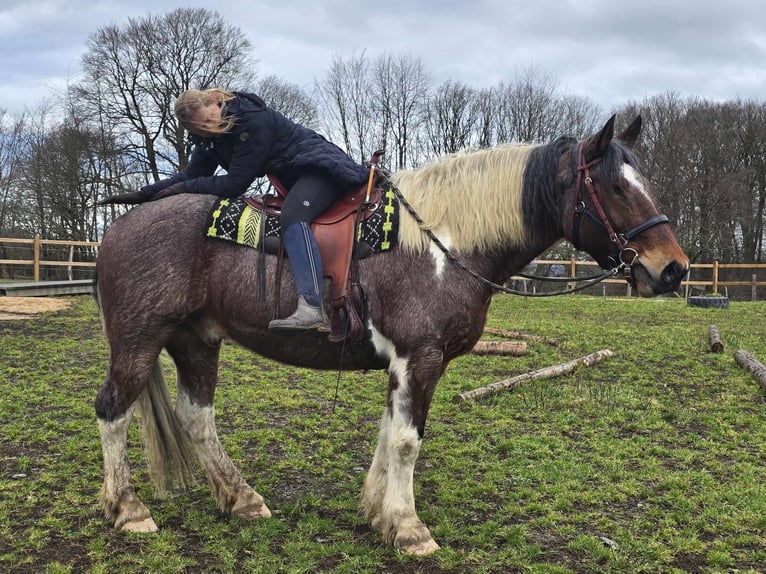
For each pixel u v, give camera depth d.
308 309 2.59
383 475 3.02
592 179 2.71
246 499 3.11
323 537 2.93
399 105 28.31
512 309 13.95
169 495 3.32
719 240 24.86
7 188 24.44
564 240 3.03
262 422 4.77
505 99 27.69
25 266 22.53
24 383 5.78
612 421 4.93
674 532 3.01
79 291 14.34
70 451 3.95
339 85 28.03
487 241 2.83
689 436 4.54
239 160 2.86
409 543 2.74
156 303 2.80
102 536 2.84
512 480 3.69
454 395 5.57
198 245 2.85
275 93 24.70
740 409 5.31
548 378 6.38
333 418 4.91
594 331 10.12
